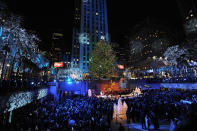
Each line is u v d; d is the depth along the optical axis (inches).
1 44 571.2
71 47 2955.2
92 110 580.4
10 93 421.4
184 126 75.7
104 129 397.4
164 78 1382.9
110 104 676.1
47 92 1044.5
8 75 652.1
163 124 482.9
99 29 3196.4
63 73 1871.3
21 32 706.2
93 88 1364.4
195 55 1135.0
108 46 1669.5
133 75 2374.5
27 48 799.1
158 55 2155.5
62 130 371.9
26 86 567.8
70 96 1167.0
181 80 1107.9
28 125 441.7
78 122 424.2
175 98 784.9
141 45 2800.2
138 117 561.6
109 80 1450.5
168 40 1825.8
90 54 2891.2
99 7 3390.7
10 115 518.9
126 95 1301.7
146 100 731.4
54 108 639.8
